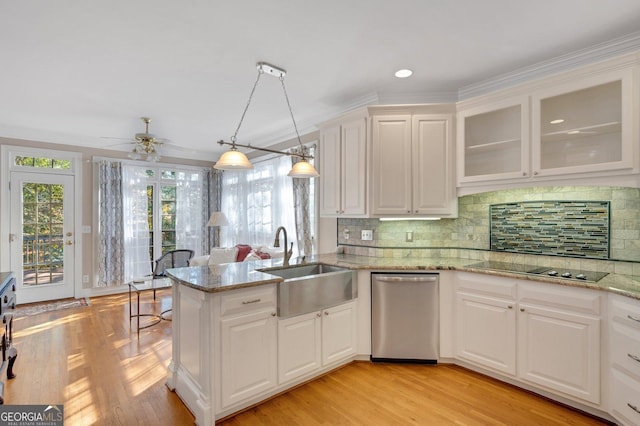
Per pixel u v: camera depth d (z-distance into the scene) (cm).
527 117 266
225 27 229
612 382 200
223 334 207
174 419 214
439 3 204
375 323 292
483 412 219
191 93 350
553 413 217
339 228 402
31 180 497
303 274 308
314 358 259
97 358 306
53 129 489
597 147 242
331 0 201
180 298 247
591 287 208
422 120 316
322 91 347
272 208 541
